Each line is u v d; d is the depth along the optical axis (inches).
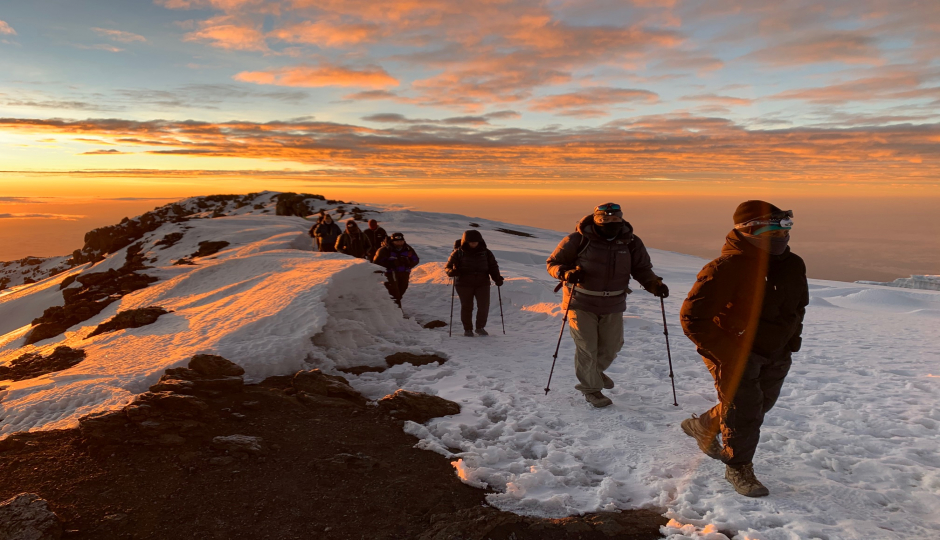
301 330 237.3
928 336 345.4
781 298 117.6
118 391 168.9
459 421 171.0
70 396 166.9
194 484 121.9
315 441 150.2
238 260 477.7
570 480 132.3
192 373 185.9
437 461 142.4
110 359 225.3
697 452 147.1
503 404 187.3
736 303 120.1
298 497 120.0
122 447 134.3
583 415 179.2
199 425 149.6
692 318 124.0
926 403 190.4
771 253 117.3
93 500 112.1
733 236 122.0
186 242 1258.0
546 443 156.5
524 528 109.5
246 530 106.7
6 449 133.6
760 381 123.2
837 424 170.4
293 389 191.5
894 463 139.0
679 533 106.7
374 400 195.0
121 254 1478.8
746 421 120.5
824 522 110.8
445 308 390.0
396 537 107.0
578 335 188.2
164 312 323.0
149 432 140.3
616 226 185.0
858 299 825.5
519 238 1782.7
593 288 186.4
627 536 107.3
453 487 128.7
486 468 135.5
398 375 227.5
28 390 179.0
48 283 1568.7
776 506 117.0
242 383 184.2
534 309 372.2
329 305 283.6
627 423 171.6
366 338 270.5
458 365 244.2
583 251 187.0
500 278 313.1
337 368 231.6
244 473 128.6
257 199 2684.5
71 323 430.0
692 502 120.9
